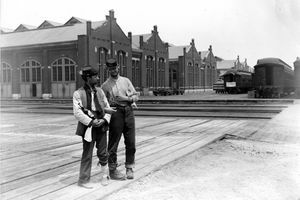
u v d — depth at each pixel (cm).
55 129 1217
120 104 530
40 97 3894
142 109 2144
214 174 552
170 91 5178
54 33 4106
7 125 1359
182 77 6134
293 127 1155
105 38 3900
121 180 523
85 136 483
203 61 7269
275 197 435
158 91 4944
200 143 847
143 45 4844
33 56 3912
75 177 545
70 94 3712
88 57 3612
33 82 3934
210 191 463
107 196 450
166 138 955
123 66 4294
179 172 568
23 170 593
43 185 498
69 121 1531
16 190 473
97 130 501
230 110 1964
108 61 538
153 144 850
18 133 1103
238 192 457
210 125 1298
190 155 707
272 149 767
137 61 4762
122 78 549
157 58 5238
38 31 4378
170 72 6250
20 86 4016
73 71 3688
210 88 7644
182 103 2733
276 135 993
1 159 686
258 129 1141
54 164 641
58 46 3731
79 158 695
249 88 5734
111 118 529
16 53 3991
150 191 468
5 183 509
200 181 513
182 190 470
